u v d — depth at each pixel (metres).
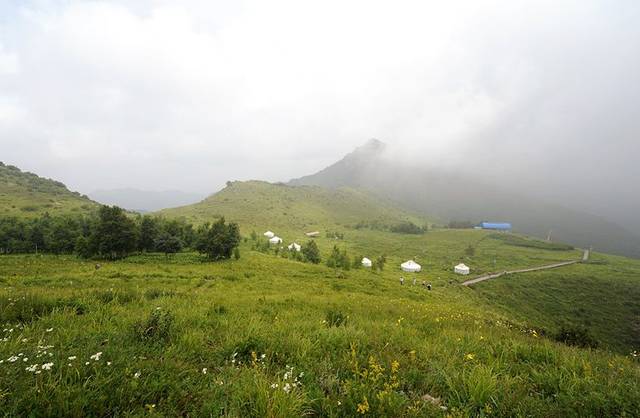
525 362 6.95
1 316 7.91
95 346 5.79
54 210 145.25
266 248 97.81
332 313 11.12
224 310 11.74
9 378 3.98
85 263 57.31
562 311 77.38
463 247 179.00
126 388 4.19
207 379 4.94
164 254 73.62
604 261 152.12
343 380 5.11
